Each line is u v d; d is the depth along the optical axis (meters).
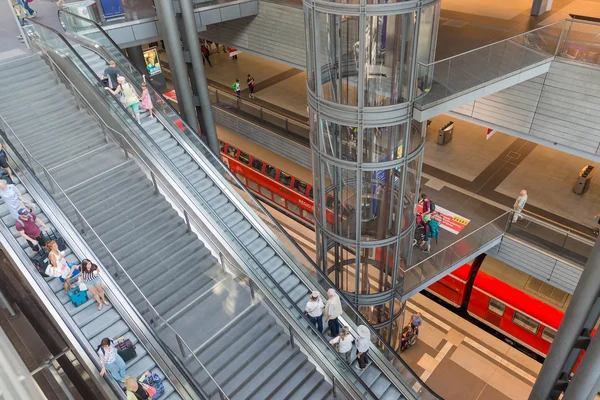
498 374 18.30
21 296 10.95
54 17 19.88
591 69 13.95
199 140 15.11
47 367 9.40
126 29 18.45
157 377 10.00
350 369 11.45
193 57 19.42
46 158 14.27
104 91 14.70
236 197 14.76
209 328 12.11
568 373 11.80
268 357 11.86
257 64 33.97
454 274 19.91
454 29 19.17
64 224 11.74
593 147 14.83
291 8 20.03
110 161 14.82
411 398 11.85
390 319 16.53
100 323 10.63
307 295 13.23
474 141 24.09
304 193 25.12
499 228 17.70
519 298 18.14
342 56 11.91
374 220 14.40
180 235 13.72
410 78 12.00
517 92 15.79
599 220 16.34
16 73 15.88
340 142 13.16
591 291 9.99
